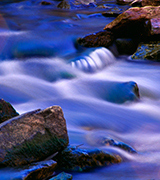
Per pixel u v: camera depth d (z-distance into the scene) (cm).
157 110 612
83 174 333
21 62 848
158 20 990
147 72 884
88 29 1149
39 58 883
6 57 873
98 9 1619
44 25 1191
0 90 663
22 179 289
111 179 323
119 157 366
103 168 347
